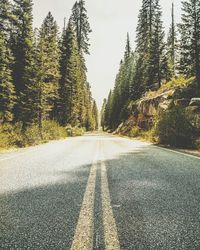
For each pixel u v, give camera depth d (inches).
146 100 1439.5
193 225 129.3
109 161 363.3
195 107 770.2
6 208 155.7
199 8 1208.8
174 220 136.1
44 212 148.6
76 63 1898.4
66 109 1715.1
